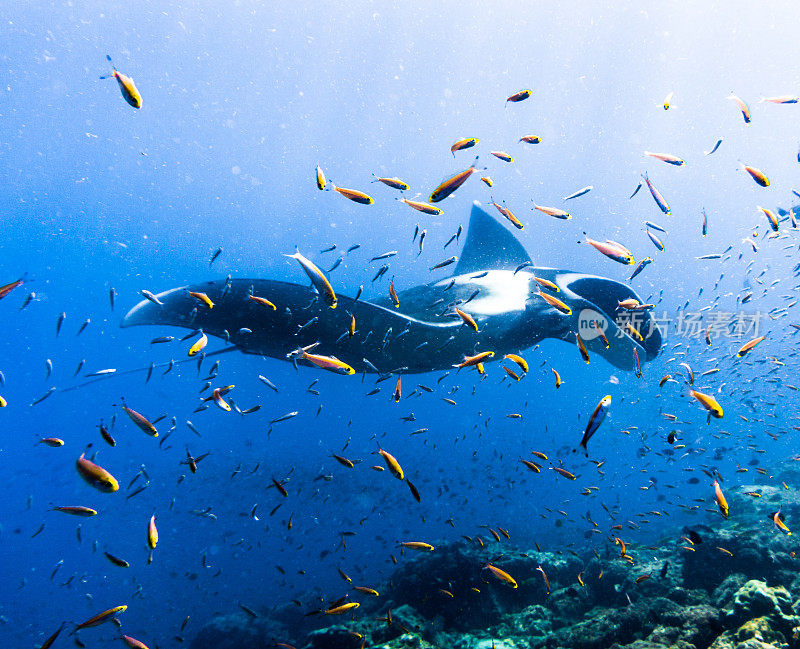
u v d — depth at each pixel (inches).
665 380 136.8
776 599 122.4
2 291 102.0
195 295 129.6
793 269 231.6
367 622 195.8
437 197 97.3
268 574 361.7
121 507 554.9
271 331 138.9
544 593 202.1
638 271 144.9
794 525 194.2
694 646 128.8
